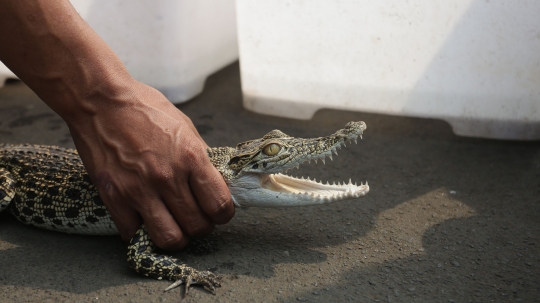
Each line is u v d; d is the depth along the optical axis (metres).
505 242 0.71
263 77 0.98
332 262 0.69
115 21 0.96
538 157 0.86
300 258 0.70
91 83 0.64
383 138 0.93
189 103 1.05
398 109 0.93
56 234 0.75
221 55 1.10
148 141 0.65
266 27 0.95
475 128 0.91
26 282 0.67
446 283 0.66
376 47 0.91
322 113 1.01
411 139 0.93
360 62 0.92
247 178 0.69
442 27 0.88
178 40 0.99
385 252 0.70
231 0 1.08
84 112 0.65
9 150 0.80
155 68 1.00
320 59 0.94
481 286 0.66
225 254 0.70
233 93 1.11
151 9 0.96
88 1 0.96
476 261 0.69
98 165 0.66
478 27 0.86
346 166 0.87
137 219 0.68
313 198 0.69
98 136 0.65
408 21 0.88
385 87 0.93
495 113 0.90
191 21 1.00
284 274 0.67
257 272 0.68
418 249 0.71
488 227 0.74
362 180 0.83
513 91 0.88
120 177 0.65
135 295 0.66
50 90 0.64
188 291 0.66
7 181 0.76
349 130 0.69
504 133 0.90
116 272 0.69
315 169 0.86
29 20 0.62
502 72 0.87
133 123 0.65
